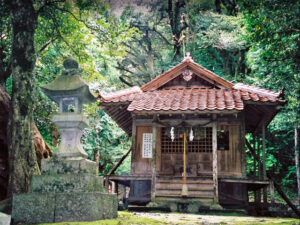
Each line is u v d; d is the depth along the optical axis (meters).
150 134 13.48
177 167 12.89
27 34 8.41
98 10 11.05
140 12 27.25
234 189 12.55
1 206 6.99
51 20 11.52
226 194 12.02
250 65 20.72
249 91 13.34
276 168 22.58
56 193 5.42
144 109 11.73
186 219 7.48
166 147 13.26
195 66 14.20
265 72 13.37
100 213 5.56
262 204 12.12
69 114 5.91
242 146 12.63
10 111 8.02
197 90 14.00
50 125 15.30
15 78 8.14
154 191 11.56
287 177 21.83
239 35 22.70
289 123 16.52
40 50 11.76
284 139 21.84
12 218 5.39
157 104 12.20
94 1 10.73
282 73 12.53
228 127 12.92
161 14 28.12
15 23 8.41
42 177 5.64
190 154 12.98
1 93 9.33
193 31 27.05
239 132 12.85
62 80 6.09
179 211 11.32
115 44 12.30
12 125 7.89
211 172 12.68
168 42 30.27
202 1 23.64
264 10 8.56
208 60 27.91
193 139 13.12
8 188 7.55
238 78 23.33
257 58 13.80
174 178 11.90
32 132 8.12
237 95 12.78
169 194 11.74
